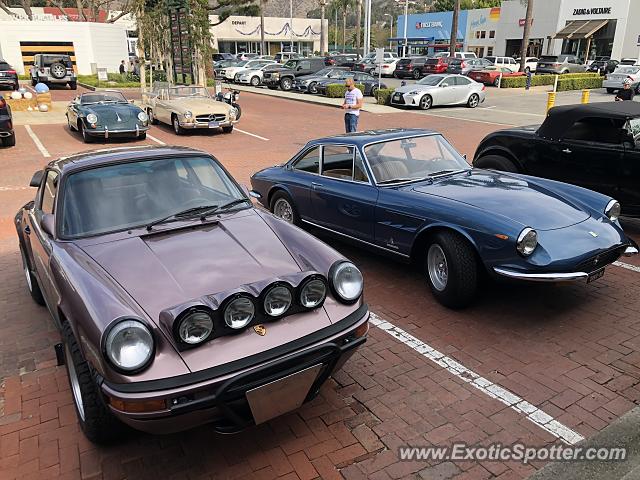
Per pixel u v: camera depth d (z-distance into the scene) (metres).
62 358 3.51
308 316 3.03
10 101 20.81
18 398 3.74
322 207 6.09
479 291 5.09
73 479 2.97
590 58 46.75
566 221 4.58
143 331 2.60
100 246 3.40
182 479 2.96
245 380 2.71
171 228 3.60
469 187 5.22
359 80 27.08
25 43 38.47
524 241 4.16
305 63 31.42
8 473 3.02
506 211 4.59
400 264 6.12
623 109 6.96
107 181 3.87
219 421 2.86
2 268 6.27
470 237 4.46
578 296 5.14
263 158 12.50
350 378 3.89
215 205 3.96
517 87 32.56
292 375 2.85
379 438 3.25
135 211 3.74
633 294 5.18
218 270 3.15
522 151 7.82
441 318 4.76
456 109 22.66
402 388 3.75
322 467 3.03
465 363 4.04
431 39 63.19
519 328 4.54
